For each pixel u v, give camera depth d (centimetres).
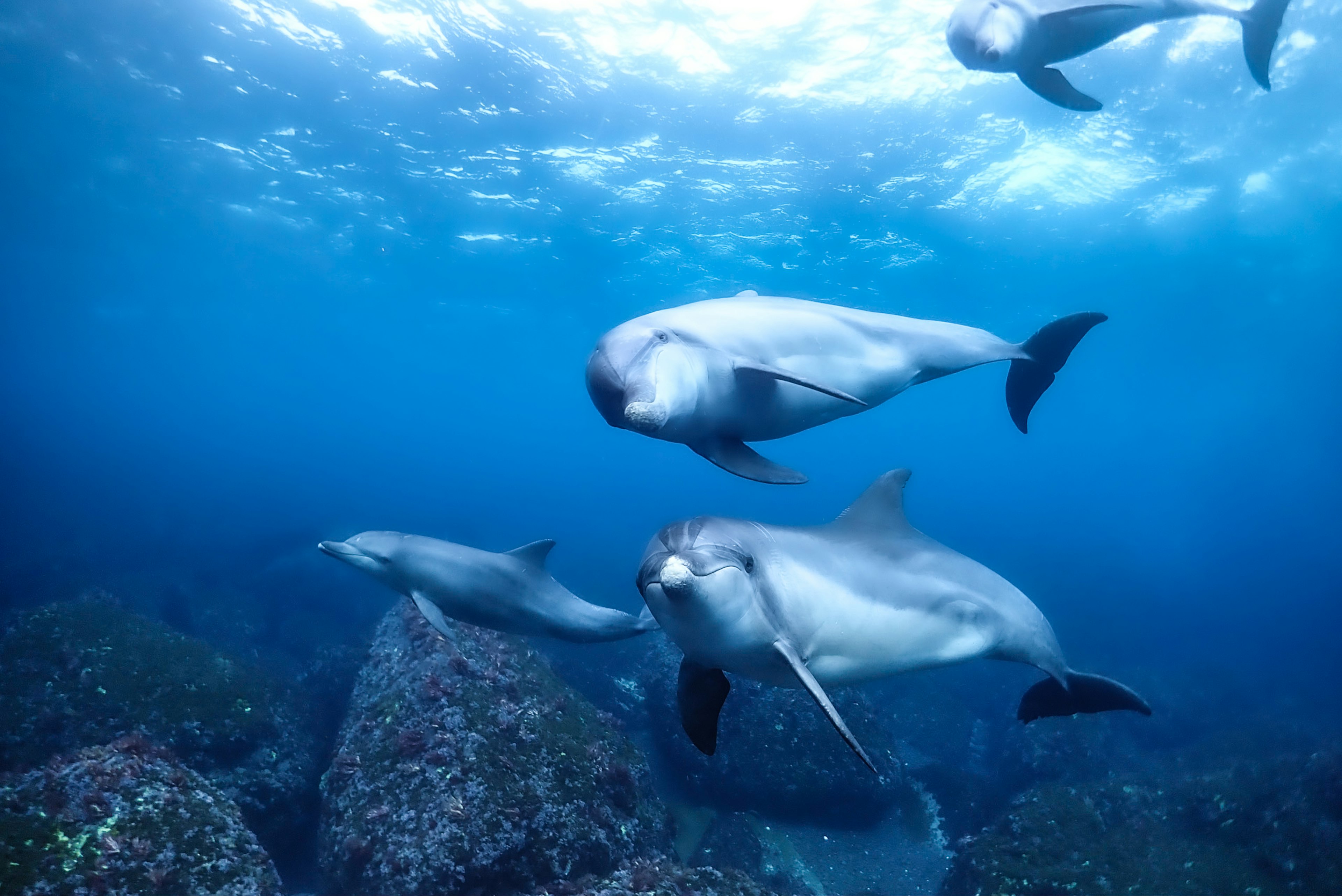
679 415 350
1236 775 916
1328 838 781
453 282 3234
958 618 430
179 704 832
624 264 2783
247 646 1677
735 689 1123
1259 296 2947
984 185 1962
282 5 1455
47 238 3002
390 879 589
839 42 1453
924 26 1400
